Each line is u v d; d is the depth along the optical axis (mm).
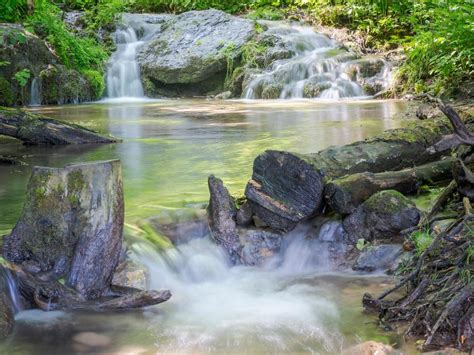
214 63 18516
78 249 3916
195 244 4691
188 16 20453
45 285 3799
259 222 4844
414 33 18203
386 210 4547
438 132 5559
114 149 8484
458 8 14023
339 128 9945
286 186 4711
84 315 3723
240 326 3600
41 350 3303
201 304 3957
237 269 4621
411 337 3338
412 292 3629
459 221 4125
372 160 5102
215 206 4766
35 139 8938
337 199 4648
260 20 20641
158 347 3340
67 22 20547
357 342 3340
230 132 9938
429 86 14945
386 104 14227
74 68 17625
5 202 5566
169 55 19125
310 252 4668
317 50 18484
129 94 18844
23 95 15938
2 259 3791
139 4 23250
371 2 19547
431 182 5227
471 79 13641
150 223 4691
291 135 9273
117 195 3992
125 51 19656
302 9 21641
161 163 7277
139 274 4098
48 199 3979
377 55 17688
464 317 3262
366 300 3754
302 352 3256
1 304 3537
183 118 12453
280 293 4137
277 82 17406
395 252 4398
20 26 17312
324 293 4094
